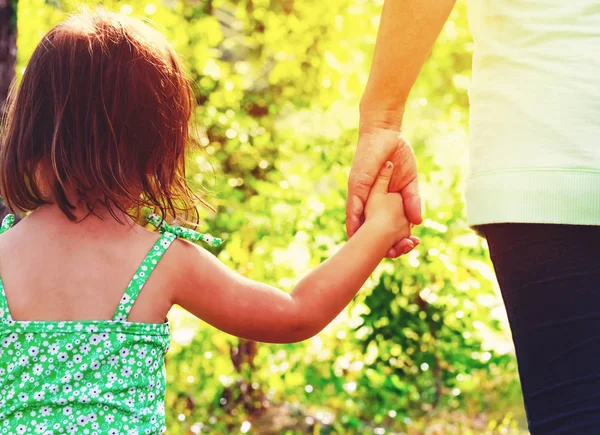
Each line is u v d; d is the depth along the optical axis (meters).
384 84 1.68
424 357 4.38
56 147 1.50
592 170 1.29
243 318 1.58
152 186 1.58
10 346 1.46
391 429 4.88
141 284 1.49
